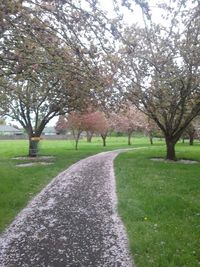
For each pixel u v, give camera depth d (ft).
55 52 33.83
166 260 24.03
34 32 33.06
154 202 39.50
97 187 50.90
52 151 125.08
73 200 42.65
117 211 37.06
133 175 60.80
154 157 98.48
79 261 24.56
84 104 81.87
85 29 31.60
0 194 44.27
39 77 45.98
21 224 32.78
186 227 30.99
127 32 53.16
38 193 47.16
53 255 25.59
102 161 88.58
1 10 28.60
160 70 69.82
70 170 70.23
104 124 161.17
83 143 213.05
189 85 79.56
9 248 26.89
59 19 30.89
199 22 72.49
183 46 75.87
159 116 99.04
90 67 34.86
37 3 31.01
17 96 87.35
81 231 30.73
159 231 29.91
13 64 37.60
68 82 41.55
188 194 44.86
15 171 64.59
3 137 319.88
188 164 80.28
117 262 24.32
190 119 90.53
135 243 27.07
